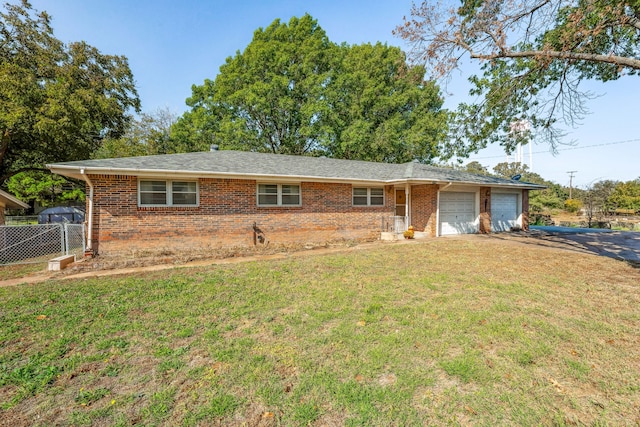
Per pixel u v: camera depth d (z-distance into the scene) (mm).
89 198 8812
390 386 2541
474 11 7793
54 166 7754
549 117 9188
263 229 10820
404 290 5254
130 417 2199
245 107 21328
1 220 10742
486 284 5613
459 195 14570
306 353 3082
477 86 9445
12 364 2918
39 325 3814
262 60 20891
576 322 3842
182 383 2602
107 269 7188
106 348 3225
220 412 2238
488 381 2615
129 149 24250
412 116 22609
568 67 8070
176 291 5242
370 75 23328
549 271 6656
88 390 2520
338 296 4910
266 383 2582
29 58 14117
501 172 38656
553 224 23938
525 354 3041
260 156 12922
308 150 24406
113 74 17031
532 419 2180
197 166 9789
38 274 6719
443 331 3570
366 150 22938
